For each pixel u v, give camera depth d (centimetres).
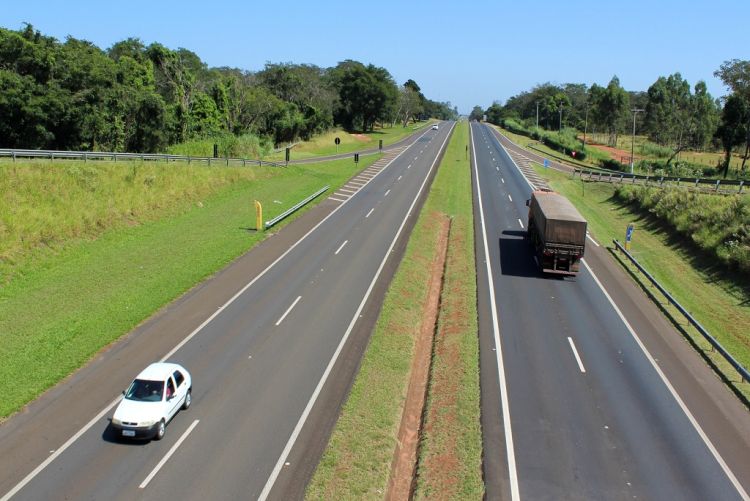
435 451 1703
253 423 1786
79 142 5678
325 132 11956
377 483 1542
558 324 2675
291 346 2319
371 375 2114
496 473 1595
